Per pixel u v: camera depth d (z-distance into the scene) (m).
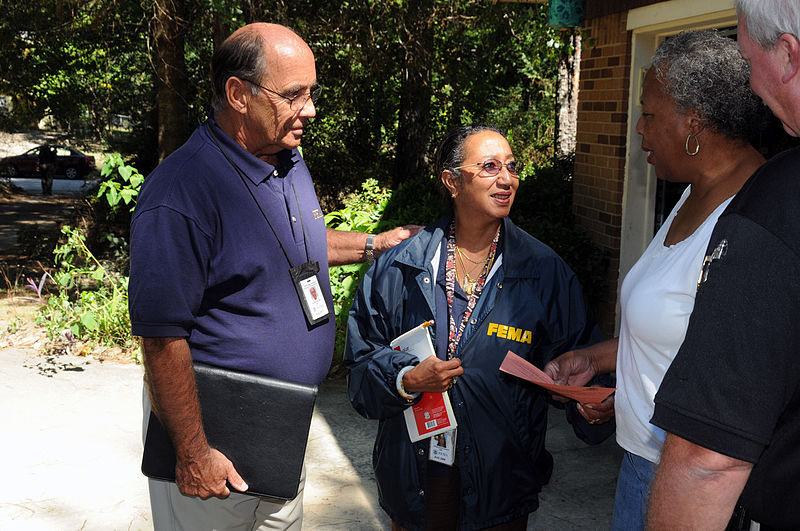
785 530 1.26
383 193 9.98
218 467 2.18
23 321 7.23
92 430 4.66
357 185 17.41
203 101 14.22
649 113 1.93
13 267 11.63
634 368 2.00
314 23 9.86
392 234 2.93
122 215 12.40
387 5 9.74
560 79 16.83
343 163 17.41
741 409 1.16
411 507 2.46
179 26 10.30
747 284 1.16
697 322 1.22
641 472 2.05
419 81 13.03
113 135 17.44
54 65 16.47
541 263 2.46
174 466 2.22
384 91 15.49
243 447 2.22
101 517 3.68
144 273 2.06
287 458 2.24
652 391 1.94
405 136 15.60
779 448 1.22
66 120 18.52
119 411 4.97
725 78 1.77
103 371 5.72
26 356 6.03
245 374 2.23
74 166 29.16
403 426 2.47
